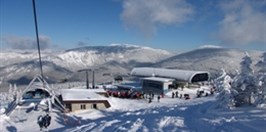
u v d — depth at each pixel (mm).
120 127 20812
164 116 25828
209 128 17875
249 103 28781
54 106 43844
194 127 18828
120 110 47125
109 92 68750
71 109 49906
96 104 51562
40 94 47906
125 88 91750
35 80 47812
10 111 40781
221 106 29766
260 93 27344
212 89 79250
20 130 30594
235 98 29312
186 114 27391
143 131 18531
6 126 32719
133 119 25438
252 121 18734
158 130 18531
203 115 24812
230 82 30125
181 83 92000
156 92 81625
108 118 31438
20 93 45781
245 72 29016
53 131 26141
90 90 63688
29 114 39031
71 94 54344
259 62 28109
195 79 92375
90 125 24547
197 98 63781
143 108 46156
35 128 30766
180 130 18031
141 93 67375
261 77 27578
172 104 51656
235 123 18422
